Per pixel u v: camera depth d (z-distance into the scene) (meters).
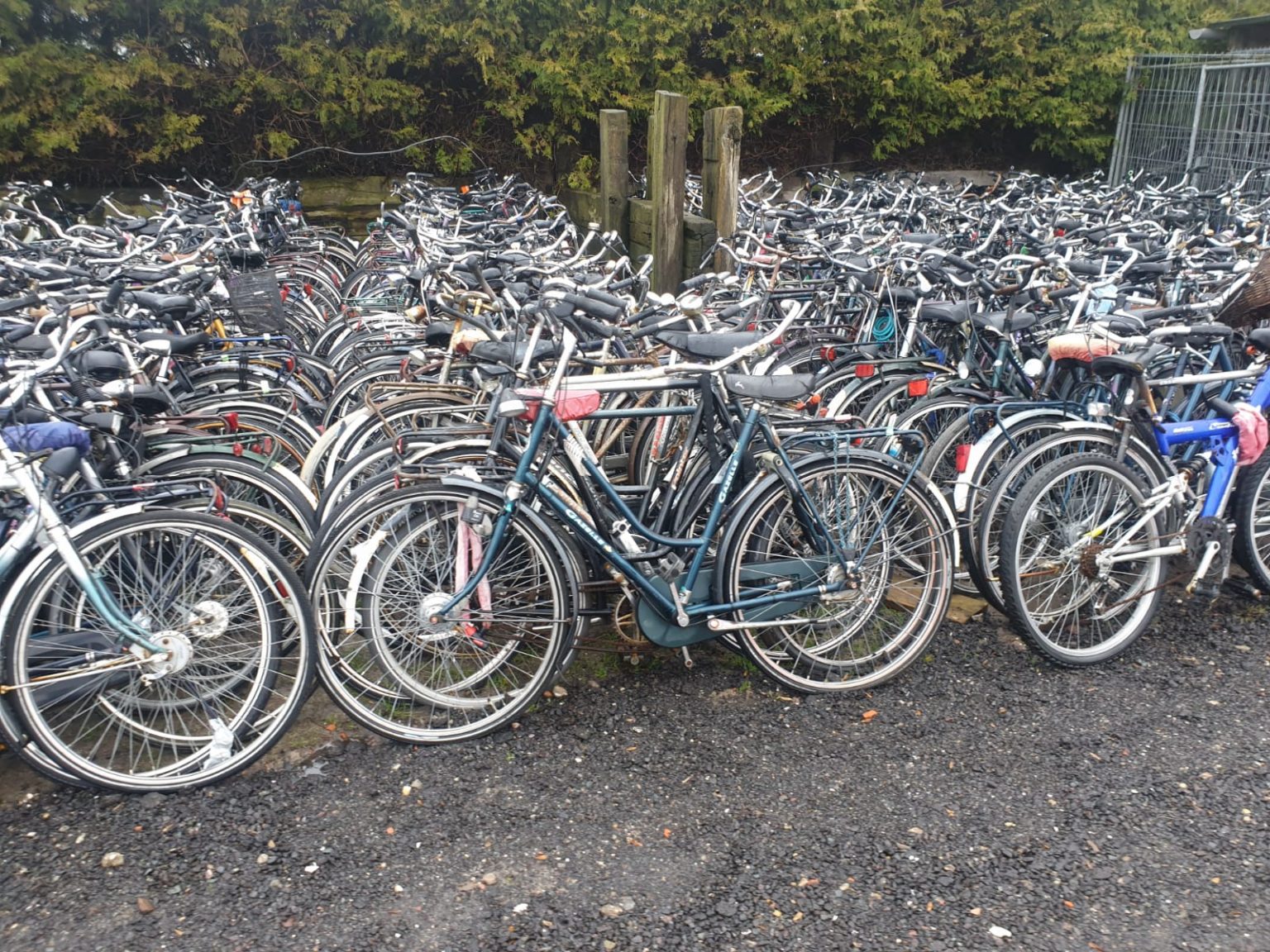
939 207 6.84
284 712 2.49
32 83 7.38
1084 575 3.02
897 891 2.12
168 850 2.24
